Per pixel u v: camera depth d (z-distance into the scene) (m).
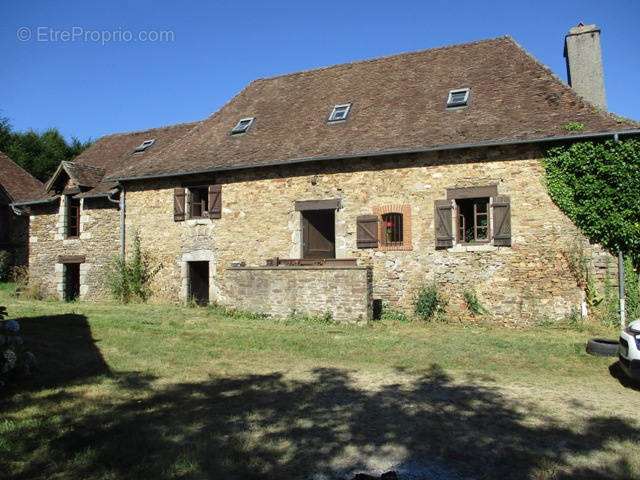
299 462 4.03
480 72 13.27
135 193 15.33
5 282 19.44
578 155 10.34
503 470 3.92
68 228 16.77
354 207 12.39
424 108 12.77
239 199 13.75
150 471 3.80
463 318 11.27
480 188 11.22
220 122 16.05
